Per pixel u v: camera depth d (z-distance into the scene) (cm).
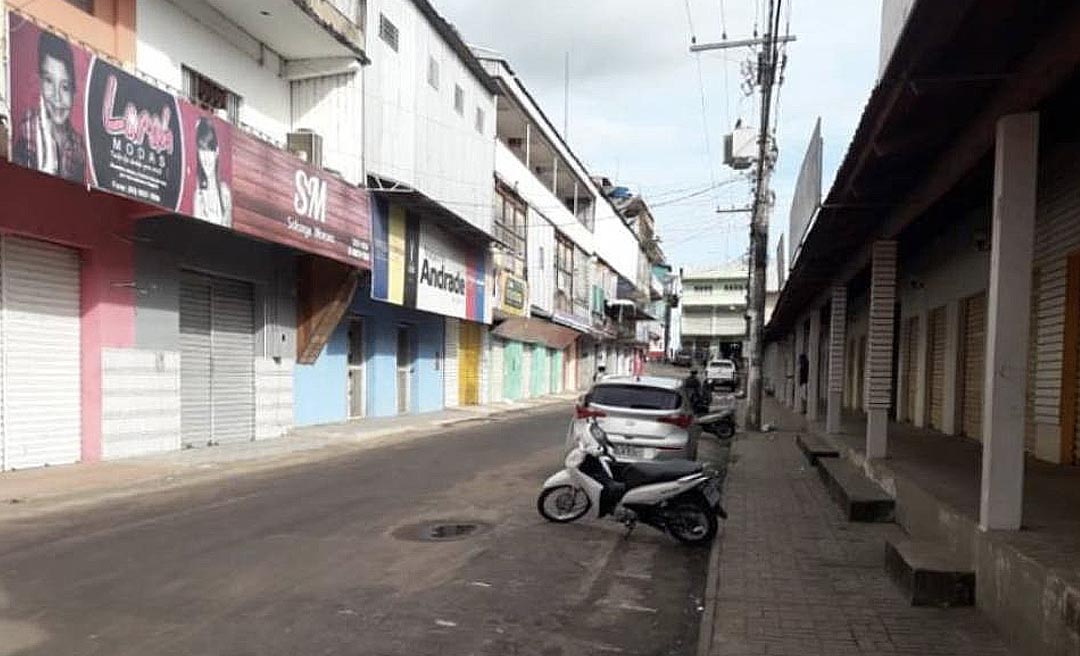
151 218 1294
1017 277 556
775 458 1473
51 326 1149
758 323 2052
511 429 2014
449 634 518
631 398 1164
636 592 634
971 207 1023
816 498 1035
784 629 527
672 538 828
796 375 2633
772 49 1944
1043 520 587
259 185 1368
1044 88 506
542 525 855
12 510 873
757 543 778
